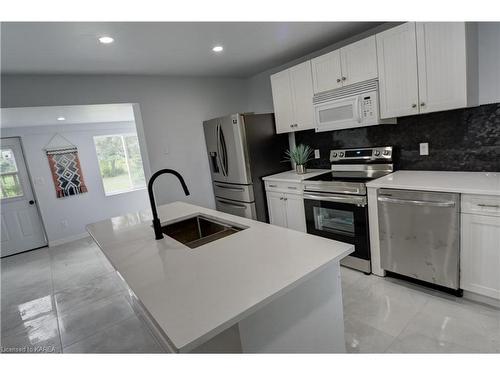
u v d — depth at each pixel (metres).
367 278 2.63
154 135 3.78
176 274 1.27
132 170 6.45
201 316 0.95
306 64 3.17
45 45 2.26
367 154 3.07
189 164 4.11
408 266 2.36
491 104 2.23
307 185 3.07
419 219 2.21
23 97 2.93
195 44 2.72
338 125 2.94
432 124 2.59
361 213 2.60
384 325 2.01
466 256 2.04
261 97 4.47
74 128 5.58
